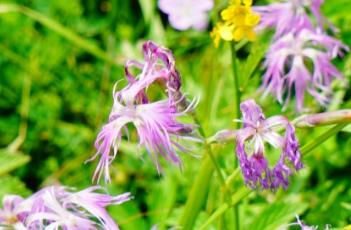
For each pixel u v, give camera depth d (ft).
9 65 3.28
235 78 1.87
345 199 2.43
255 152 1.60
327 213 2.39
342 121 1.61
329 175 2.54
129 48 3.06
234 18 1.79
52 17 3.46
